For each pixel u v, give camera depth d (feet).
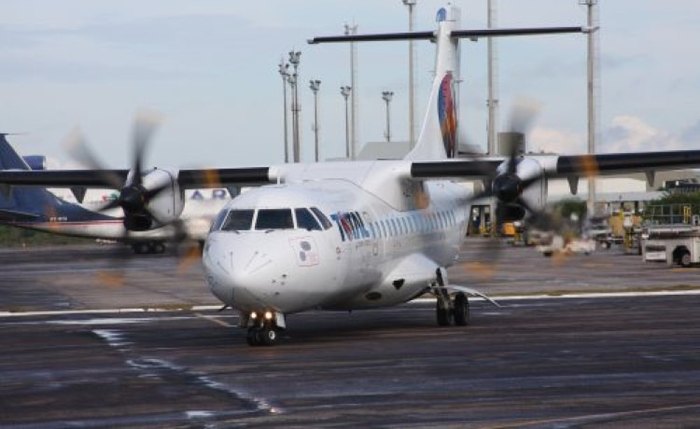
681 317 282.97
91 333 271.49
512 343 230.07
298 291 232.32
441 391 167.94
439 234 303.89
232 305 231.30
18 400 166.91
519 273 488.02
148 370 197.77
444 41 344.49
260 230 233.55
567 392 165.37
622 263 563.89
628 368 189.67
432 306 339.57
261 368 197.16
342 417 148.36
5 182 325.62
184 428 143.13
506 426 140.05
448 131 345.31
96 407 159.53
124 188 285.02
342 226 247.09
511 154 280.51
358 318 301.22
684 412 148.25
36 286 464.24
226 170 298.15
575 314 298.56
